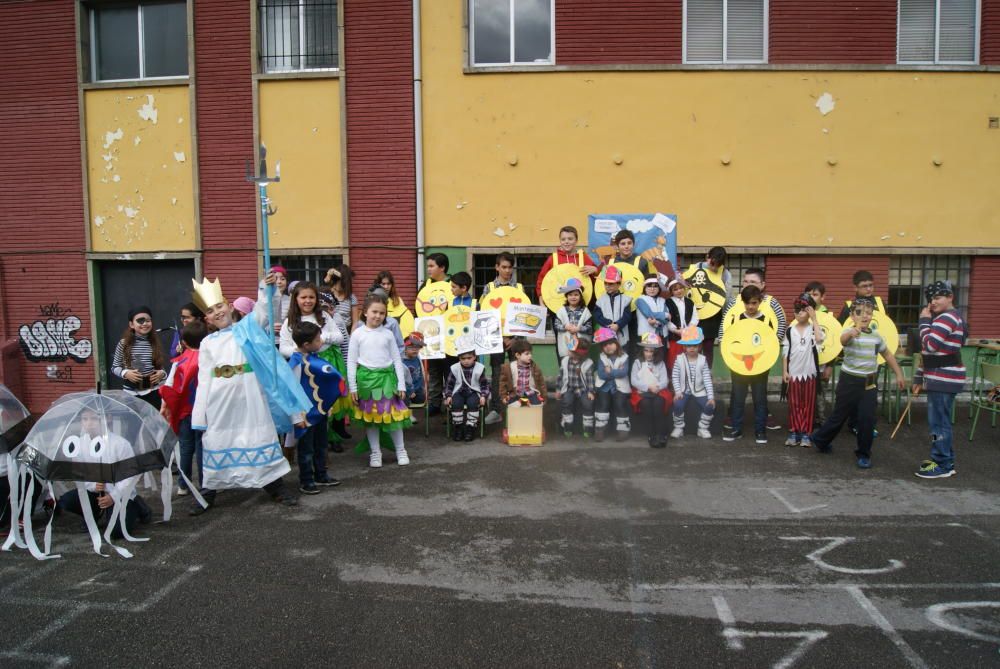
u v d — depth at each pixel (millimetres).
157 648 3824
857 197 10406
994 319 10594
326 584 4535
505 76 10391
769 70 10273
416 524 5516
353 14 10422
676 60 10352
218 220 10836
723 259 8602
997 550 4961
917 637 3865
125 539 5297
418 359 8086
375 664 3650
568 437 8039
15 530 5207
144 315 7230
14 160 11156
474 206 10531
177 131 10844
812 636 3879
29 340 11281
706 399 7832
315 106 10594
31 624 4090
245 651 3783
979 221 10461
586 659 3670
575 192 10445
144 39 11102
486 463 7090
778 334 8250
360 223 10594
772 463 7000
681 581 4527
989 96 10352
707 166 10391
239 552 5051
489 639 3865
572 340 7867
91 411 5164
